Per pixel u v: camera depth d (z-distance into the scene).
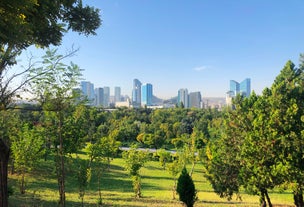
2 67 8.97
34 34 11.97
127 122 105.31
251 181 19.45
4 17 7.10
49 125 18.41
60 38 12.79
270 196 39.97
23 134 27.23
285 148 18.23
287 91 20.09
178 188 21.94
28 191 31.05
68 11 13.30
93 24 13.86
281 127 18.69
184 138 75.88
